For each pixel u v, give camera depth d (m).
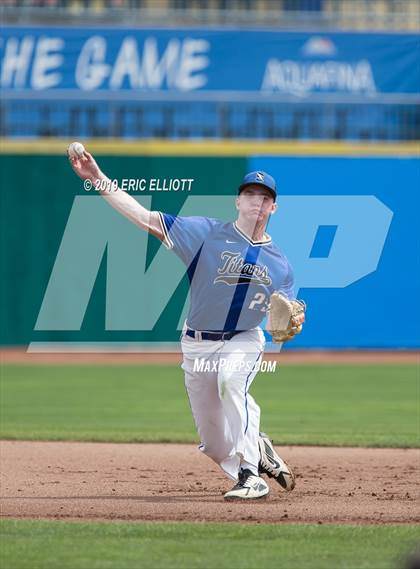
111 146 57.47
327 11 69.88
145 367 56.97
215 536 17.34
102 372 54.62
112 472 25.80
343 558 15.82
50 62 59.56
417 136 63.69
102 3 68.88
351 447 31.23
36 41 59.56
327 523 18.81
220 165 57.84
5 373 54.19
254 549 16.41
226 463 21.95
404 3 70.00
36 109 62.19
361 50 59.94
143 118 62.59
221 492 22.56
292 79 59.94
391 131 63.62
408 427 36.22
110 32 59.66
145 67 59.72
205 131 63.06
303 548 16.48
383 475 25.56
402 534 17.64
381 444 31.62
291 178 57.34
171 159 57.91
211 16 62.81
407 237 57.53
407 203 57.56
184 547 16.48
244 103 62.97
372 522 19.02
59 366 57.25
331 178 57.19
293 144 58.41
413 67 59.94
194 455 29.17
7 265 58.22
